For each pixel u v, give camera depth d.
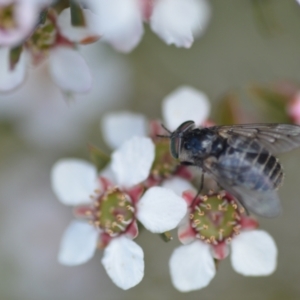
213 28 0.21
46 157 0.21
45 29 0.17
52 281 0.21
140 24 0.17
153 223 0.17
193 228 0.17
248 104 0.20
